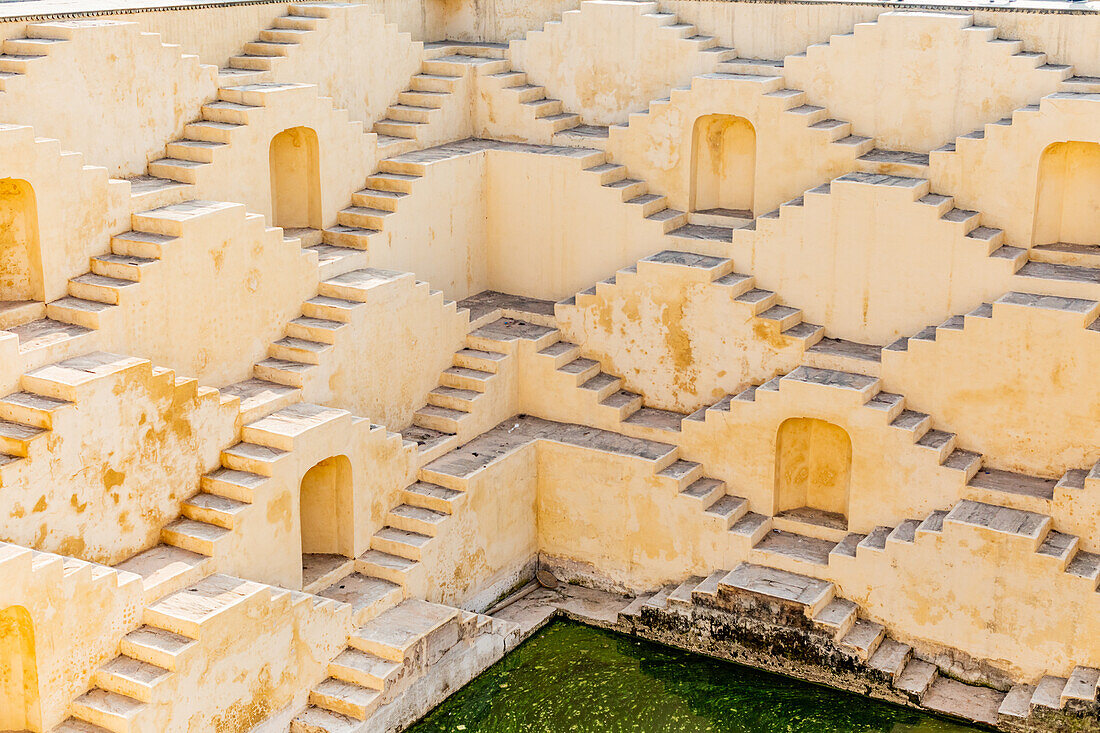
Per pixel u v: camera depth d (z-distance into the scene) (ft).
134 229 53.42
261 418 55.11
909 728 55.06
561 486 65.16
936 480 57.36
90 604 44.98
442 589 59.98
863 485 59.31
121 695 45.39
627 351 66.49
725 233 65.92
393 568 57.52
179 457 51.39
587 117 71.41
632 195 67.36
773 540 61.46
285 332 58.80
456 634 56.65
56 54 52.21
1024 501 55.77
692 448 63.41
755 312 62.08
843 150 61.82
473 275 71.10
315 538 58.65
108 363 48.78
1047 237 59.67
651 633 61.62
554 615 63.87
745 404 61.26
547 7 73.87
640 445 64.03
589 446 64.03
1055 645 54.24
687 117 65.62
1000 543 54.24
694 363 64.59
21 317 49.88
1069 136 56.34
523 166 69.05
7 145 47.65
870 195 59.62
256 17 64.75
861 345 61.77
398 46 70.18
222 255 54.75
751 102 63.72
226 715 48.26
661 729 55.47
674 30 67.46
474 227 70.33
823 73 63.57
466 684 57.77
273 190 62.85
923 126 61.77
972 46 59.67
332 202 63.93
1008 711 53.98
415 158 67.21
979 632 55.83
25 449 45.03
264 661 49.65
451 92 70.59
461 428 63.72
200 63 61.31
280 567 54.03
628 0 70.33
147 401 49.49
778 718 56.08
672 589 63.26
